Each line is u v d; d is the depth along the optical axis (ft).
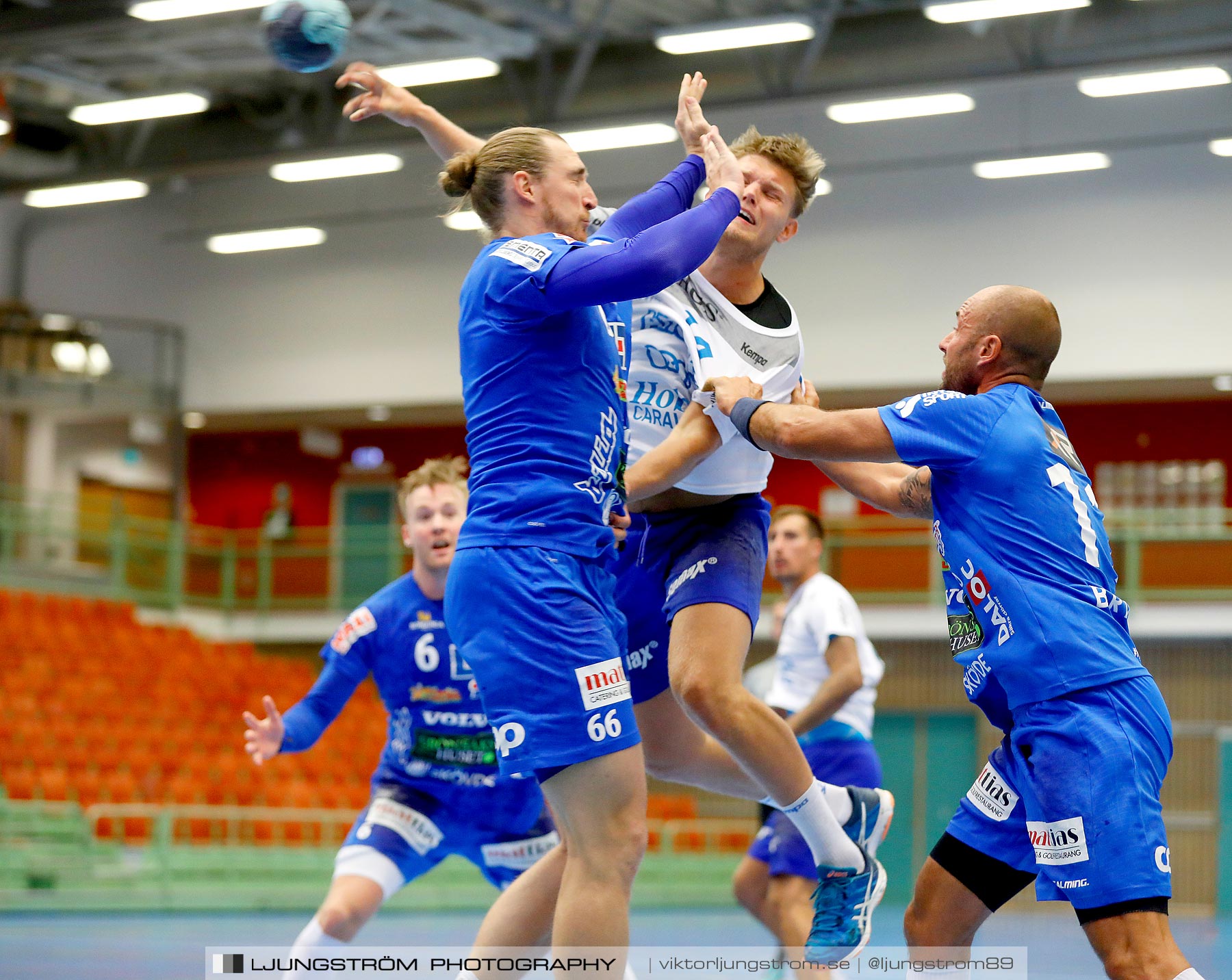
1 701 58.59
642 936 42.60
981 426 12.97
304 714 18.89
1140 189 68.03
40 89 73.36
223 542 90.63
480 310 11.86
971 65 59.62
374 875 18.31
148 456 89.56
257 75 69.36
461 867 56.95
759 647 72.38
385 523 89.71
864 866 14.26
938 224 71.20
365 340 82.43
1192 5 56.59
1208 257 66.80
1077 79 58.18
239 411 85.10
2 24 60.64
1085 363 68.28
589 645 11.46
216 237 80.69
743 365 14.44
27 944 36.06
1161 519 69.15
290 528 88.69
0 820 48.42
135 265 87.45
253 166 72.02
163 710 64.44
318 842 54.49
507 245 11.82
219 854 50.65
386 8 60.08
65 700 61.62
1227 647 66.44
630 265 11.12
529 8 60.64
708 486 14.38
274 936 38.78
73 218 87.76
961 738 70.44
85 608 70.49
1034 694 12.62
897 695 71.46
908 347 71.10
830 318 72.43
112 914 46.60
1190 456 74.79
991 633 12.91
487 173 12.45
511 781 18.76
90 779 53.52
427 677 18.78
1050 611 12.60
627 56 66.33
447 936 40.96
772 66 63.10
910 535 70.33
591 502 11.79
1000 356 13.71
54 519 83.61
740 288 14.82
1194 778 66.49
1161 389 71.51
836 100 61.36
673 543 14.64
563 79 67.00
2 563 71.72
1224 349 66.23
